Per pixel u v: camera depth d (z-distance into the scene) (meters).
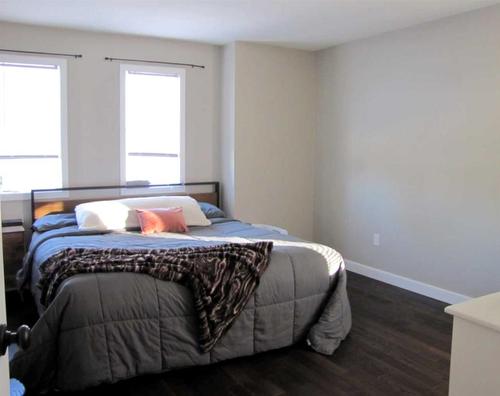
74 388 2.49
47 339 2.46
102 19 4.07
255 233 4.01
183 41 4.93
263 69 5.09
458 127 3.96
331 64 5.21
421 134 4.28
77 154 4.55
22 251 4.12
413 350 3.13
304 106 5.40
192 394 2.57
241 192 5.08
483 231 3.82
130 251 3.09
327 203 5.39
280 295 3.02
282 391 2.61
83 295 2.51
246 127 5.05
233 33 4.57
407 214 4.46
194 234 4.00
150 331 2.63
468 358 1.43
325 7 3.73
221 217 4.73
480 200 3.83
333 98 5.22
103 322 2.53
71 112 4.49
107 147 4.68
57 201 4.42
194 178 5.16
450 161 4.04
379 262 4.80
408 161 4.42
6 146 4.27
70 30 4.41
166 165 5.01
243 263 2.92
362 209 4.95
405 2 3.59
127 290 2.61
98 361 2.52
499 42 3.63
